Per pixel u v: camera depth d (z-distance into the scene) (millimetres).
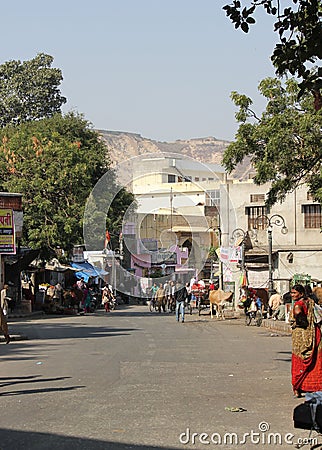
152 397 11828
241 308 39156
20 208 31531
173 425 9656
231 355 18531
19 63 77750
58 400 11578
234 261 41469
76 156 43562
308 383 11820
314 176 25688
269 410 10742
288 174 24609
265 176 24438
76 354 18750
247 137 24969
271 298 33312
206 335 25609
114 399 11633
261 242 45688
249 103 25016
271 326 30391
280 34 12031
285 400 11578
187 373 14867
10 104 75062
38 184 41906
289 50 11992
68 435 9055
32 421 9922
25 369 15648
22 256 41219
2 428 9484
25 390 12625
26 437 8938
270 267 35906
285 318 30734
